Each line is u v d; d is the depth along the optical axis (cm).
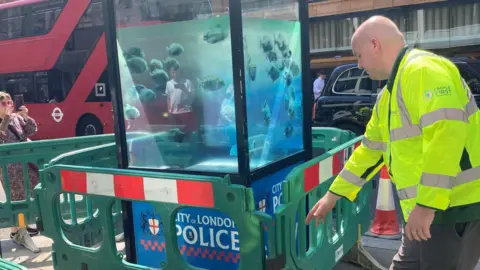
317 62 1575
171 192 261
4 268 198
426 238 201
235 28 261
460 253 218
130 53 316
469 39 1322
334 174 316
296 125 351
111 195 285
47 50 1266
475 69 838
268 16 311
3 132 525
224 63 286
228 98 287
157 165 314
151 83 312
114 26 314
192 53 296
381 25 228
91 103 1229
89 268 312
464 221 214
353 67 959
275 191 319
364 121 935
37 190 320
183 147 305
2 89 1370
